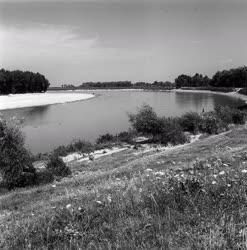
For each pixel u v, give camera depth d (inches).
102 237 207.0
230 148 830.5
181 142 1314.0
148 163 733.9
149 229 206.8
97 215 246.1
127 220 225.6
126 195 289.6
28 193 559.2
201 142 1198.3
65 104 3978.8
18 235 234.2
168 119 1471.5
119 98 5265.8
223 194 242.4
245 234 179.9
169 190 266.1
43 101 4362.7
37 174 733.3
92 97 5644.7
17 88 6422.2
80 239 208.1
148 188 305.6
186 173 386.9
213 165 443.8
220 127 1596.9
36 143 1459.2
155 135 1353.3
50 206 369.1
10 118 740.7
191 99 4714.6
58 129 1886.1
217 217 210.2
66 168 801.6
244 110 2159.2
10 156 697.6
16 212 402.6
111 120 2289.6
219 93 6491.1
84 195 371.9
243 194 240.2
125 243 190.4
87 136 1641.2
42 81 7185.0
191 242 180.9
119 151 1181.1
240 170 339.0
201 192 254.7
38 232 232.4
